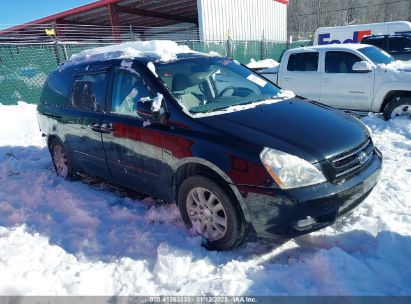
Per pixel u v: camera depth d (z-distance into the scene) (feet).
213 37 60.39
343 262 8.54
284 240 10.43
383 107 24.13
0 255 10.03
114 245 10.82
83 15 77.46
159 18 77.56
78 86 14.96
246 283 8.51
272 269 9.03
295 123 10.37
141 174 12.04
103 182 16.38
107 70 13.46
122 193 14.87
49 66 35.53
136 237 11.07
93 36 60.70
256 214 9.09
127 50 13.92
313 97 27.09
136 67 12.24
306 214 8.71
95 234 11.46
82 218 12.61
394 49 37.27
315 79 26.71
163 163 10.96
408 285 8.05
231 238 9.73
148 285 8.89
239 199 9.21
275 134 9.63
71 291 8.69
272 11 75.05
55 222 12.59
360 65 23.91
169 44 14.53
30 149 23.06
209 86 12.54
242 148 9.20
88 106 14.24
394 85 22.86
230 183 9.23
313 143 9.41
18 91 33.63
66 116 15.12
